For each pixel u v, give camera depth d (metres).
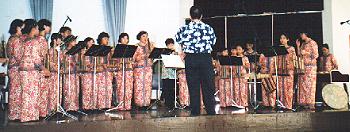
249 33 10.09
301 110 6.53
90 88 6.36
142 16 9.76
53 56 5.79
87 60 6.36
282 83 7.14
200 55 5.25
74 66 6.30
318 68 8.63
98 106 6.40
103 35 6.32
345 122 6.13
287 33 9.83
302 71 7.07
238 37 10.16
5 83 7.56
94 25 9.37
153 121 4.72
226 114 5.30
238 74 7.88
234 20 10.22
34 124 4.02
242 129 5.38
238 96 7.87
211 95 5.33
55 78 5.78
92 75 6.38
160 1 9.94
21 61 4.65
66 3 9.11
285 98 7.10
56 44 5.74
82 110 6.30
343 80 8.39
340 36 9.33
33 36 4.74
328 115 5.99
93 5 9.38
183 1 10.16
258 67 7.50
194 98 5.33
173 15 10.05
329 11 9.42
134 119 4.59
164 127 4.79
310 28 9.67
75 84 6.30
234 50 7.90
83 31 9.23
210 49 5.34
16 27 5.16
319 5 9.54
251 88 8.59
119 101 6.54
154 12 9.88
